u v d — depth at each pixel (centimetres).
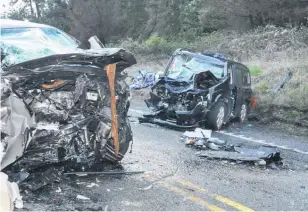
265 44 2045
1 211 376
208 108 974
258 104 1279
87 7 3647
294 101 1243
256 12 2617
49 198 450
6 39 573
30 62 469
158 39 2761
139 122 1021
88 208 432
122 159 635
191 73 1064
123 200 463
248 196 507
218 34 2634
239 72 1136
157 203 461
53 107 488
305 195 525
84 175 536
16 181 461
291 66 1513
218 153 711
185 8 3272
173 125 955
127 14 3816
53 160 492
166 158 669
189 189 518
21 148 457
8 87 453
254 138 949
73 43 658
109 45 3306
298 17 2408
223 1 2708
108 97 523
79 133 509
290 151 819
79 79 493
